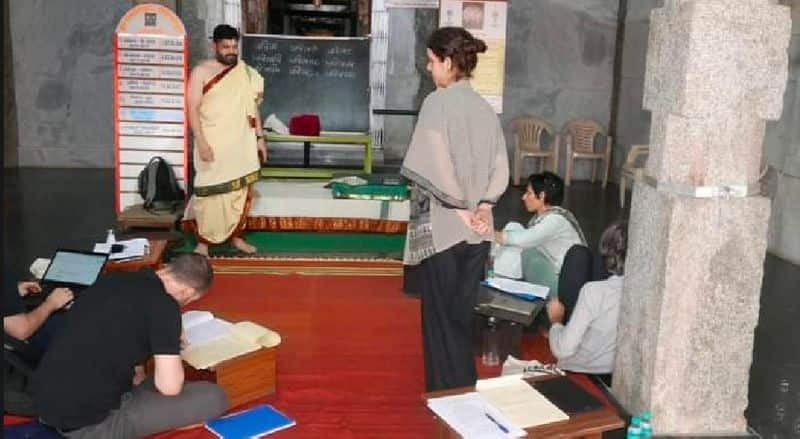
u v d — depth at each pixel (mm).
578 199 8812
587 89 10062
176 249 5988
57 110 9352
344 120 9641
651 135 3326
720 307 3227
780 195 6734
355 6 11422
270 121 8180
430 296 3260
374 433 3316
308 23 11570
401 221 6328
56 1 9117
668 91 3154
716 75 3033
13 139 9281
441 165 3061
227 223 5766
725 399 3330
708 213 3129
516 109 10047
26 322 3250
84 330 2854
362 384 3783
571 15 9883
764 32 3039
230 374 3408
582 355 3797
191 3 9375
